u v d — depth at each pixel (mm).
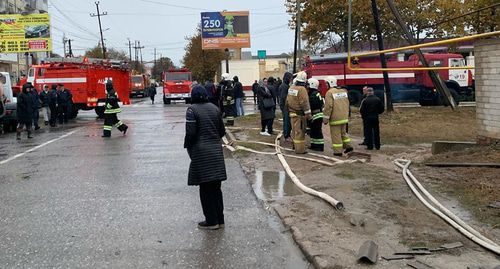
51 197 8242
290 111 12062
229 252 5562
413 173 9148
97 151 13383
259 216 6953
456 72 27078
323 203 7312
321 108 12539
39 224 6719
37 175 10195
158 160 11758
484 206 6922
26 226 6637
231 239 5996
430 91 26922
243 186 8773
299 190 8336
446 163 9633
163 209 7375
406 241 5582
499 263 4934
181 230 6367
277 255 5457
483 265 4867
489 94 10484
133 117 25078
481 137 10836
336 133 11852
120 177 9805
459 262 4953
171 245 5809
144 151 13234
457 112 21031
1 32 43656
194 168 6277
